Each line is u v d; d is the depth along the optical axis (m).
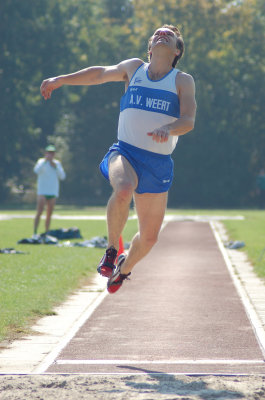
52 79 13.34
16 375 11.67
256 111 146.88
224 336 16.53
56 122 150.75
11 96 135.38
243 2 142.88
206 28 142.12
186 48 142.12
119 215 11.91
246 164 146.38
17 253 35.09
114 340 16.05
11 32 134.62
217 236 48.97
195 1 140.75
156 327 17.70
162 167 12.91
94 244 40.91
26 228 54.69
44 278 25.97
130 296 22.98
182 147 145.88
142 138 12.71
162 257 35.28
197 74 143.25
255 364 13.45
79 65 143.38
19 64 138.12
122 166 12.42
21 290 22.98
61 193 154.50
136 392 10.27
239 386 10.60
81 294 23.52
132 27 173.38
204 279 27.12
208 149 144.75
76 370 12.86
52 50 139.38
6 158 138.12
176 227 59.28
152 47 12.66
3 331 16.69
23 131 138.00
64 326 17.89
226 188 146.62
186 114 12.34
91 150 155.12
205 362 13.66
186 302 21.77
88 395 10.10
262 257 33.44
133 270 30.05
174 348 15.18
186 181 147.50
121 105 13.16
